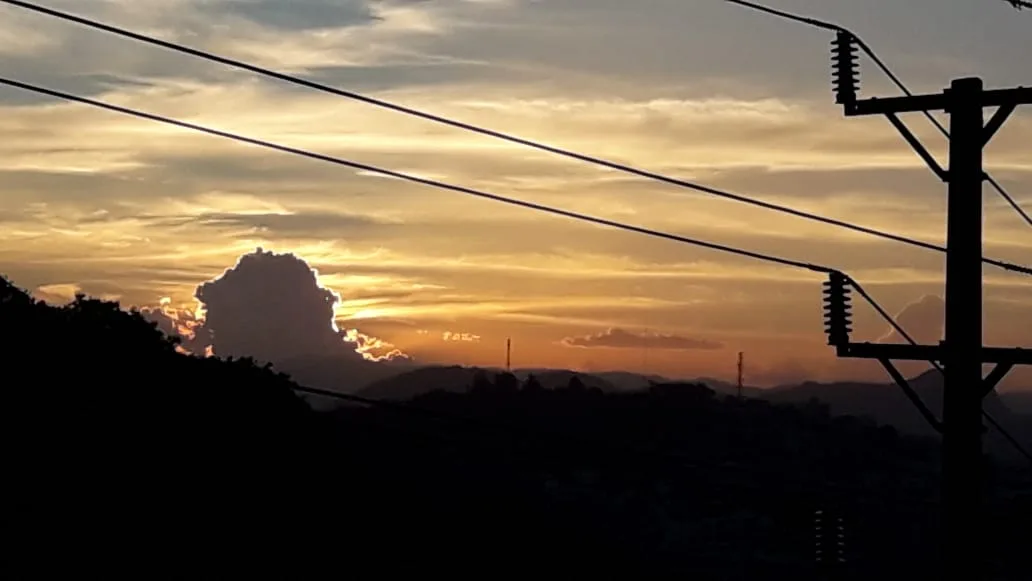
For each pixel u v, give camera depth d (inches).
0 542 1482.5
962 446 796.6
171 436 1692.9
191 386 1747.0
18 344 1626.5
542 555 1529.3
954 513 796.0
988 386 801.6
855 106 842.2
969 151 804.0
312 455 1780.3
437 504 1679.4
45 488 1596.9
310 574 1595.7
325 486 1752.0
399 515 1696.6
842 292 831.7
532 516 1590.8
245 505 1706.4
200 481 1690.5
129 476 1667.1
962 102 807.7
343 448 1803.6
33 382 1622.8
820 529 1156.5
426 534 1647.4
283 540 1660.9
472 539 1593.3
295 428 1787.6
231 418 1748.3
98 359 1690.5
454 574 1550.2
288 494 1724.9
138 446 1686.8
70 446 1647.4
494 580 1525.6
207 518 1669.5
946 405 804.0
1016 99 791.7
